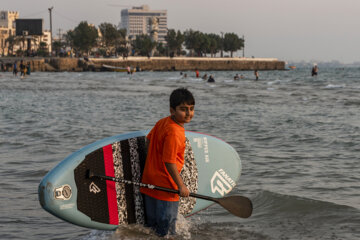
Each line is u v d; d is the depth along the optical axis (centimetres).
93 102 1964
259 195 554
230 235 432
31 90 2742
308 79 4962
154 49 13925
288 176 658
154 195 396
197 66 11069
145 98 2223
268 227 455
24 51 13138
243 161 765
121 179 389
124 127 1173
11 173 652
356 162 755
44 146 865
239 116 1477
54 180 380
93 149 397
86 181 393
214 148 459
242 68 11925
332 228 447
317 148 891
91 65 8600
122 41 13350
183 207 441
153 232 409
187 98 369
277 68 12706
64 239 414
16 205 511
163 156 374
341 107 1789
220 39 15250
